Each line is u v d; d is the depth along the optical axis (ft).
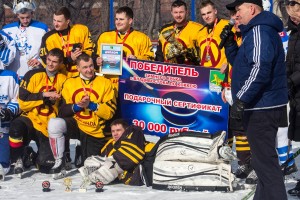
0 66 25.08
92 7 96.32
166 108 23.98
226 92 22.91
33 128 24.39
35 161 25.49
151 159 22.25
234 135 23.39
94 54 25.38
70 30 26.20
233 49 19.70
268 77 17.22
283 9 70.49
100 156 23.08
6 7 95.20
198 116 23.65
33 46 27.53
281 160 23.03
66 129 23.89
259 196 18.15
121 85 24.41
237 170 23.30
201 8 24.57
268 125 17.81
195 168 21.18
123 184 22.47
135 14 93.25
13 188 22.07
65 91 24.17
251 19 17.81
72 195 20.81
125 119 24.43
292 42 20.63
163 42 25.88
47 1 87.45
